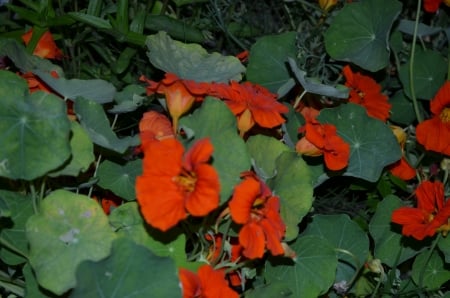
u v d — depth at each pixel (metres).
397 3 0.87
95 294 0.57
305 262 0.70
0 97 0.59
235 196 0.58
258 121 0.65
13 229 0.64
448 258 0.78
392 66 1.03
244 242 0.59
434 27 1.01
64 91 0.67
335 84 0.97
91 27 0.93
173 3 1.05
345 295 0.80
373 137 0.79
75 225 0.60
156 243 0.63
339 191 0.93
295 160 0.65
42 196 0.63
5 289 0.68
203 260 0.65
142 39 0.88
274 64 0.86
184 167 0.57
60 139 0.59
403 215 0.74
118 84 0.96
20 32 0.92
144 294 0.57
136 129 0.90
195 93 0.64
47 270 0.59
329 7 0.98
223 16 1.05
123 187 0.70
